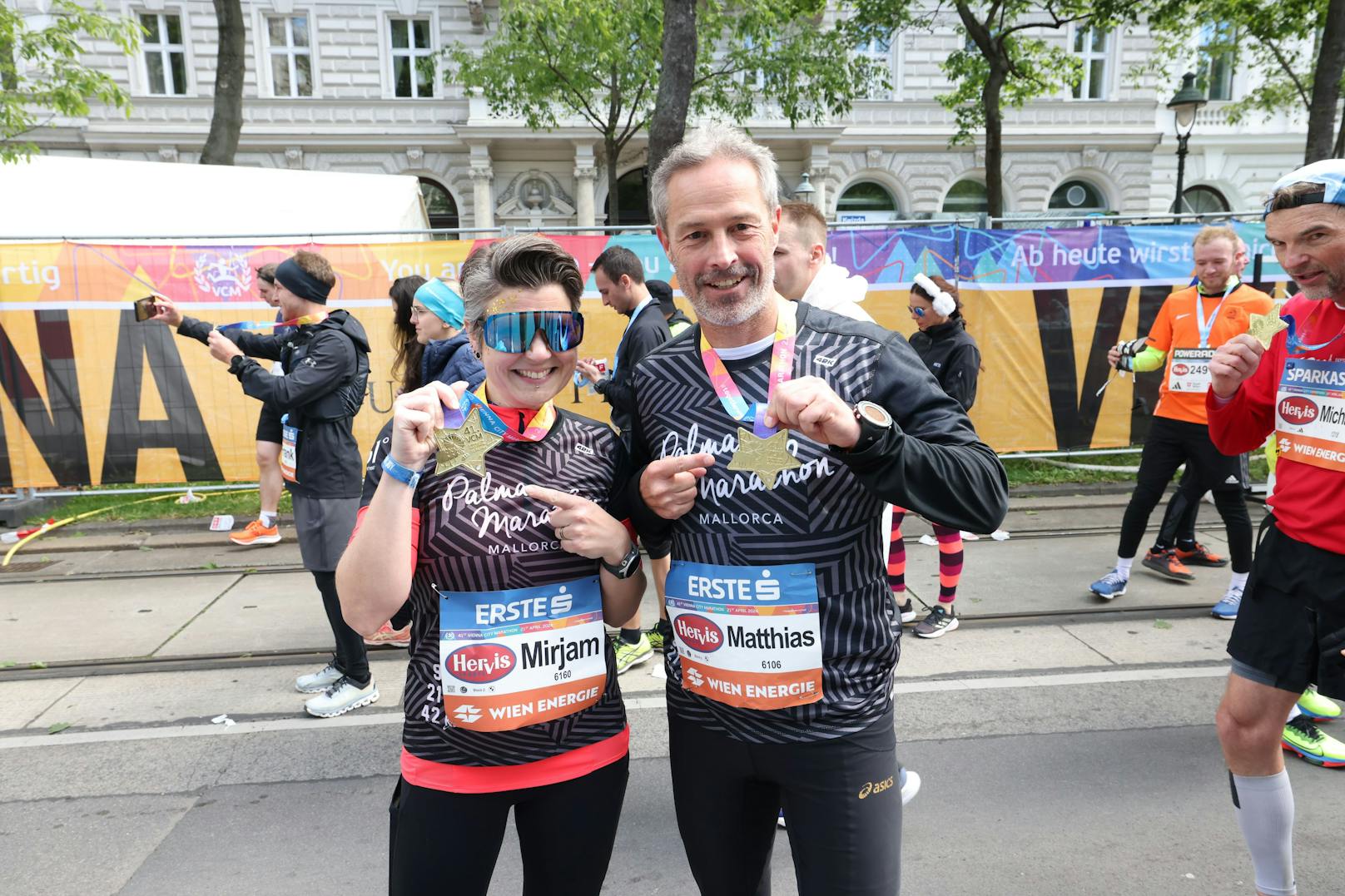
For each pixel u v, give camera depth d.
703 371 1.48
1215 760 3.06
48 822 2.81
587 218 18.20
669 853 2.60
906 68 19.06
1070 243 7.16
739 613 1.43
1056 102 19.44
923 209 19.86
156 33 17.50
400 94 18.45
